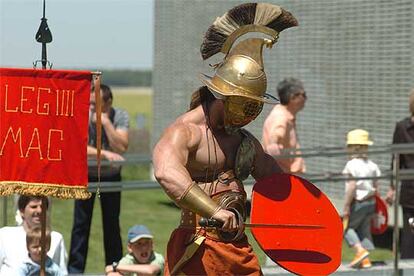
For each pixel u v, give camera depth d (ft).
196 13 115.85
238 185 36.68
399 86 86.74
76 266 57.88
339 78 94.48
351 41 92.48
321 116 97.50
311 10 97.50
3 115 37.58
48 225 48.73
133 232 51.62
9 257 48.08
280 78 102.68
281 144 61.26
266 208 36.70
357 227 61.57
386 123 88.43
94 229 74.33
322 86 97.04
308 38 98.32
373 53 89.76
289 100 61.67
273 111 62.18
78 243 57.98
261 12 36.52
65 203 93.66
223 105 35.73
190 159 35.91
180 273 35.88
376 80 89.56
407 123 64.13
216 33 36.50
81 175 38.01
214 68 36.86
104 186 54.70
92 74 37.93
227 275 35.81
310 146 99.14
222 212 34.30
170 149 34.99
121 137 59.67
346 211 61.36
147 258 51.72
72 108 37.91
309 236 36.78
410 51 85.10
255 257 36.35
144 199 117.91
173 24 122.01
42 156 37.78
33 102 37.70
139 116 151.43
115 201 58.44
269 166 37.91
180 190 34.22
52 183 37.83
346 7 92.84
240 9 36.47
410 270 58.59
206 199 34.32
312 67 98.07
